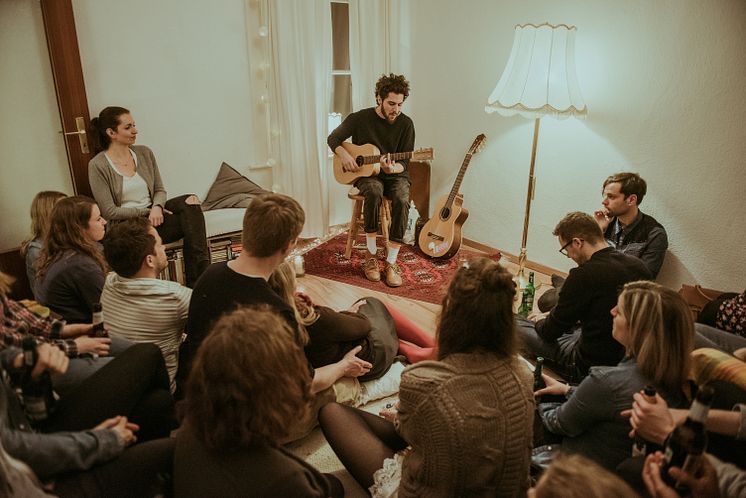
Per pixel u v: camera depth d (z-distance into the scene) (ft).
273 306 5.24
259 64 13.00
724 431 4.16
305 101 13.44
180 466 3.27
